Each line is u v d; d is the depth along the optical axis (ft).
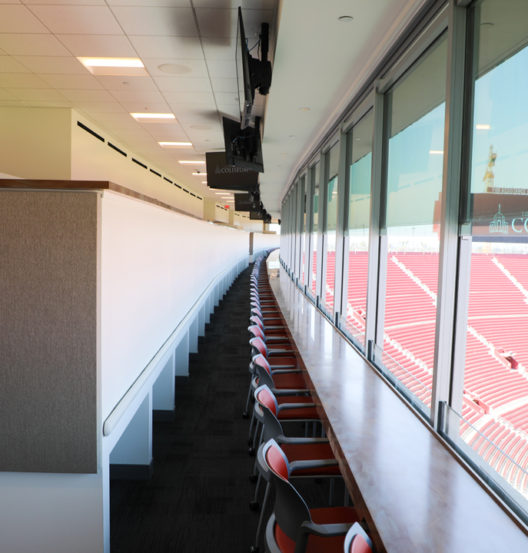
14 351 6.84
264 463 6.47
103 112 23.44
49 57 16.47
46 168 23.12
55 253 6.75
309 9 9.76
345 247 18.03
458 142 8.01
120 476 10.94
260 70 12.13
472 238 7.92
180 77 18.19
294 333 16.46
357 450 7.21
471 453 7.06
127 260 8.32
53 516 7.09
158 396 14.42
